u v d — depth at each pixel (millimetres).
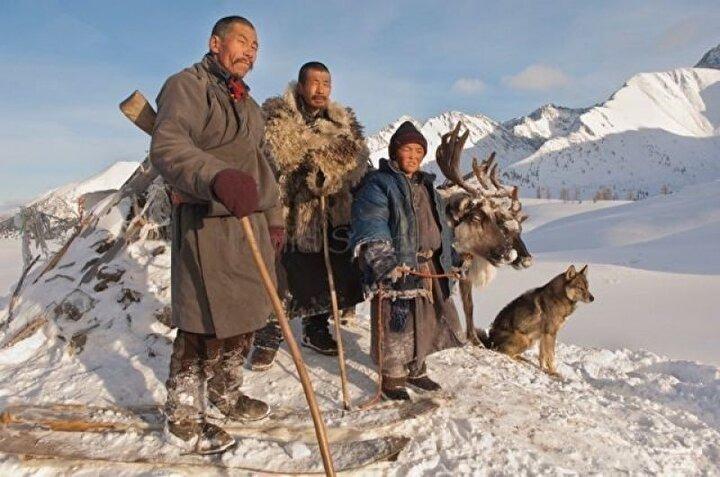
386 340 3732
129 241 5379
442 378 4270
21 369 4344
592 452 3611
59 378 4141
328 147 4094
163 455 3086
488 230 5734
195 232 2939
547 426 3779
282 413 3613
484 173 6078
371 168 4453
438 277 3904
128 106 3033
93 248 5445
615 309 13969
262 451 3143
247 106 3129
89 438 3264
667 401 6262
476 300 16438
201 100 2889
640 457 3709
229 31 3018
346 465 3082
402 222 3674
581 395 4727
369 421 3523
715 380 7172
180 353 3133
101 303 4805
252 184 2600
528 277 20609
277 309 2686
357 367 4285
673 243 32406
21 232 6703
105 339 4520
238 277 2969
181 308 2975
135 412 3584
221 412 3527
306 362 4348
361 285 4258
